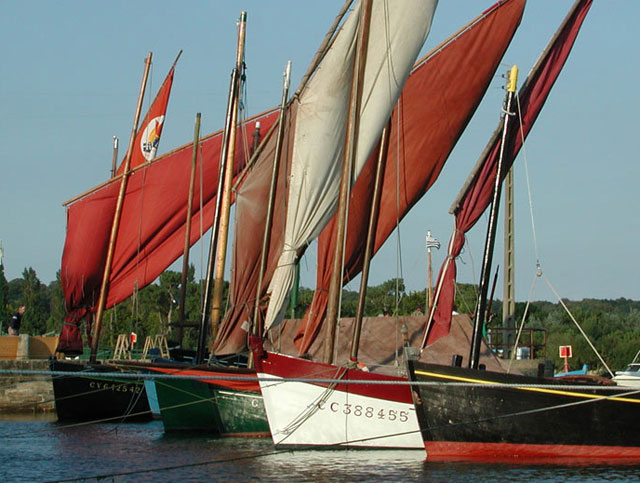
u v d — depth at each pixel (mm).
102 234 40688
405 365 24047
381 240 31391
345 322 28750
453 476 20281
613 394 23078
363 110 24844
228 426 28562
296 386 23969
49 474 21922
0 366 40906
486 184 25375
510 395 23000
